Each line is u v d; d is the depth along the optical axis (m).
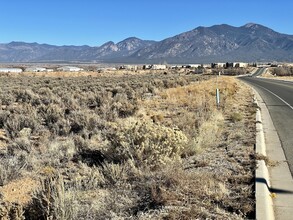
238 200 6.14
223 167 8.15
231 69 158.50
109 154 9.12
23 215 5.96
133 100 24.06
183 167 8.19
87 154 10.13
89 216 5.80
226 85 42.09
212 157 9.20
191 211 5.58
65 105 21.52
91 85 44.66
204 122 13.91
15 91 32.47
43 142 12.00
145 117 16.84
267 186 7.07
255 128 13.89
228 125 14.79
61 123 14.84
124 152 8.74
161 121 15.64
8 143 12.38
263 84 56.81
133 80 60.69
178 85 45.00
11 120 14.89
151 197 6.32
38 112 18.45
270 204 6.32
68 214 5.67
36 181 8.03
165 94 27.81
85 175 8.20
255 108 20.91
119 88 33.12
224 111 19.03
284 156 9.99
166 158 8.45
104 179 7.56
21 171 8.55
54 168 9.05
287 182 7.63
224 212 5.69
